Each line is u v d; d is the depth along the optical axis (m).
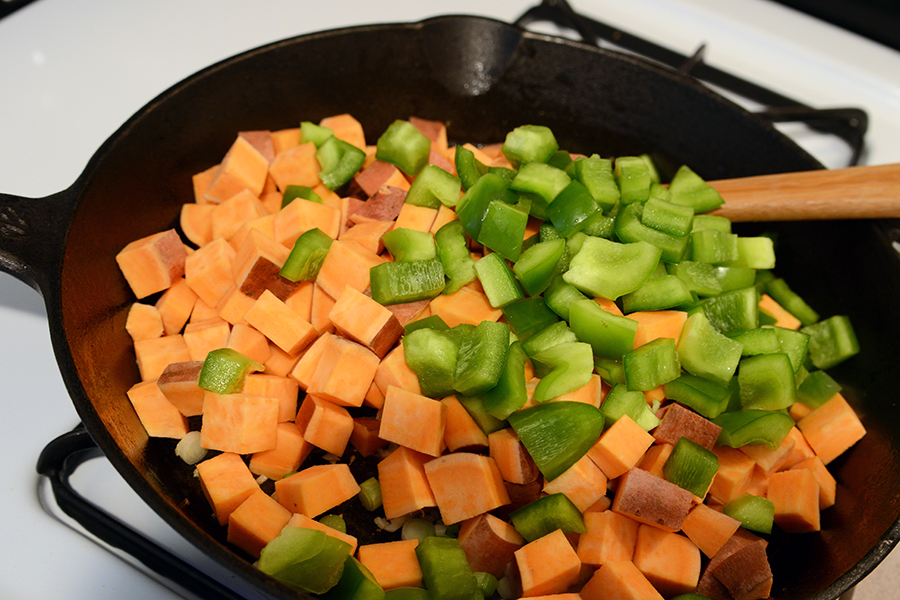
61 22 0.40
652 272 0.31
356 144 0.37
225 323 0.32
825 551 0.29
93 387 0.28
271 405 0.30
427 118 0.39
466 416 0.30
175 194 0.34
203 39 0.40
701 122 0.36
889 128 0.41
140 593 0.28
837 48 0.43
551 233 0.33
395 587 0.28
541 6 0.41
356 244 0.32
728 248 0.34
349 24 0.42
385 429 0.29
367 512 0.30
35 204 0.29
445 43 0.37
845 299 0.33
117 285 0.31
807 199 0.32
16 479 0.29
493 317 0.31
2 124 0.37
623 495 0.28
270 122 0.36
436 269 0.31
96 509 0.29
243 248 0.32
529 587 0.27
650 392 0.31
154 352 0.31
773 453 0.30
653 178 0.38
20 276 0.28
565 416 0.28
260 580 0.23
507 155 0.35
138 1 0.41
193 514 0.29
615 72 0.37
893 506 0.28
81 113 0.37
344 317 0.30
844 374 0.33
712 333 0.31
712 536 0.29
